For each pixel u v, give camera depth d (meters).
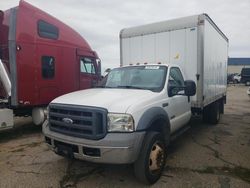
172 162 5.36
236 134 7.89
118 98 4.30
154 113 4.38
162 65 5.76
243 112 12.78
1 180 4.52
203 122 9.54
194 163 5.31
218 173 4.80
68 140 4.07
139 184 4.32
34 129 8.84
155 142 4.33
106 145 3.78
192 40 7.17
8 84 7.68
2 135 7.99
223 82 10.77
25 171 4.93
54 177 4.64
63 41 9.29
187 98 6.34
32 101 8.19
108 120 3.89
